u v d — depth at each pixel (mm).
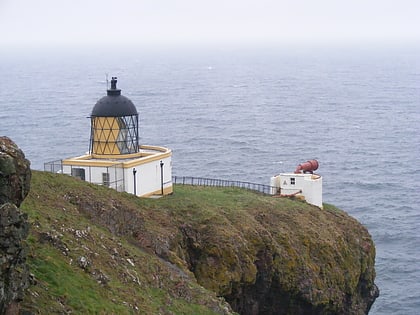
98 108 63312
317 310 57188
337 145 171375
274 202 64188
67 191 47750
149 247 47750
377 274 87188
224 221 54531
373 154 160500
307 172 73938
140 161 61156
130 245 45781
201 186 69812
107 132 63156
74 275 35281
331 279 58562
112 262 39969
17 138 172750
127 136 63781
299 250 57562
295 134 187625
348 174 139250
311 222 62188
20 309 28875
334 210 70500
